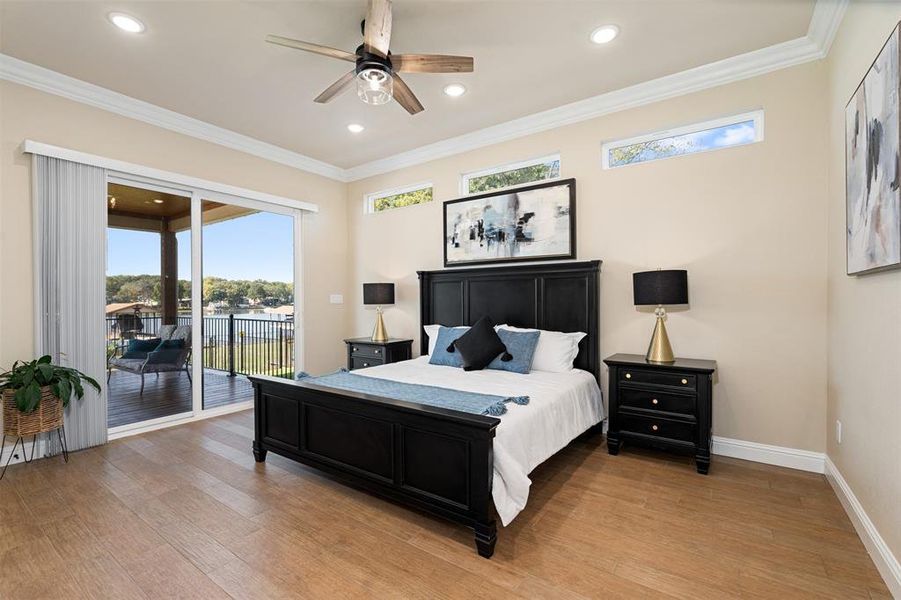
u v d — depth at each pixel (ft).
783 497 8.11
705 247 10.41
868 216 6.28
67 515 7.52
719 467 9.54
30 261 10.02
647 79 10.67
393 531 7.09
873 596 5.46
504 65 9.94
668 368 9.56
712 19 8.30
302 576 5.92
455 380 10.08
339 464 8.30
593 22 8.38
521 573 5.97
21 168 9.89
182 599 5.47
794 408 9.43
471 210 14.34
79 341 10.62
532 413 7.77
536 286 12.75
